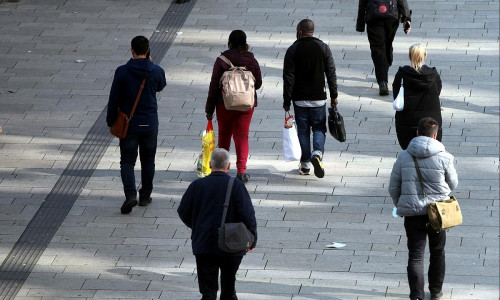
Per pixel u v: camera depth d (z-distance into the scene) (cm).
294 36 3975
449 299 2341
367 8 3497
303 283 2452
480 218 2725
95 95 3584
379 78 3503
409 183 2267
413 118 2745
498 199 2823
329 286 2433
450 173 2259
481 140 3183
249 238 2125
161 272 2542
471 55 3756
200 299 2403
